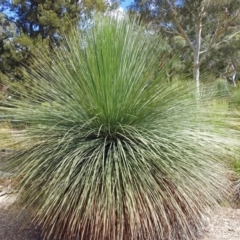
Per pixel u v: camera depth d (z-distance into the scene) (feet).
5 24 41.68
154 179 6.69
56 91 7.55
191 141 7.18
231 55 44.09
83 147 6.89
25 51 39.42
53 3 41.24
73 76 7.36
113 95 6.98
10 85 8.66
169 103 7.38
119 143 6.91
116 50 7.10
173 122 7.40
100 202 6.33
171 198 6.65
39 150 7.09
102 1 40.22
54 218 6.46
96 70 6.99
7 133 7.52
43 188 6.65
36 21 42.80
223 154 7.93
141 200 6.45
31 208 6.95
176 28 41.32
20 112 7.47
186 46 42.73
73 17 40.96
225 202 10.02
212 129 7.82
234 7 35.88
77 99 7.17
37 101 7.65
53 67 7.77
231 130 8.63
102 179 6.51
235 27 40.14
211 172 7.43
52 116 7.33
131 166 6.71
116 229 6.35
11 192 7.52
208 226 8.45
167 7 38.60
